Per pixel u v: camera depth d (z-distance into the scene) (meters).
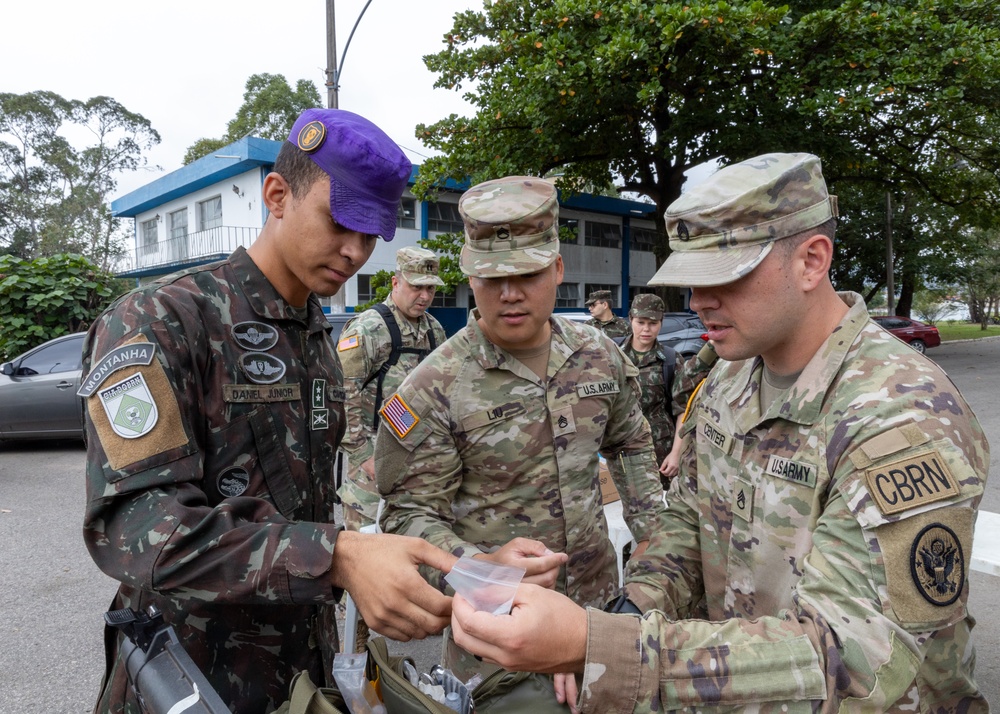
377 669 1.10
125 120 33.81
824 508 1.02
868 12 10.73
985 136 13.62
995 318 48.50
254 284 1.25
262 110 30.89
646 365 3.78
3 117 31.19
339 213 1.12
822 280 1.07
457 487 1.75
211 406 1.17
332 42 8.00
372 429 3.25
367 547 0.95
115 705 1.17
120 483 0.97
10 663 2.87
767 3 11.45
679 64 11.26
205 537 0.96
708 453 1.27
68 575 3.80
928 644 0.86
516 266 1.54
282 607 1.24
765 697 0.81
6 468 6.55
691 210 1.05
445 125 11.69
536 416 1.73
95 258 29.25
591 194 21.91
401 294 3.36
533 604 0.85
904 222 22.52
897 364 0.97
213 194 18.64
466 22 11.64
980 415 8.91
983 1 10.27
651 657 0.83
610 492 2.91
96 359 1.05
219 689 1.19
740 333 1.06
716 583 1.24
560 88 10.33
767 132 12.10
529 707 1.14
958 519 0.83
